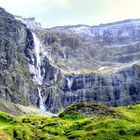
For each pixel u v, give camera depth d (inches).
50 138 4180.6
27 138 4242.1
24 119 6466.5
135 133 3971.5
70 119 5022.1
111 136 3914.9
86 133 4069.9
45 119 6151.6
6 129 4279.0
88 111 5064.0
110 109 4963.1
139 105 5728.3
